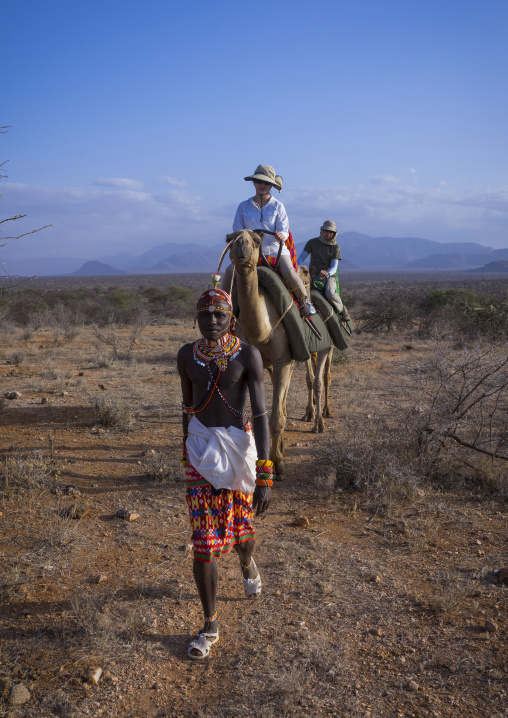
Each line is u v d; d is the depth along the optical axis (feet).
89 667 10.53
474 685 9.98
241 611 12.58
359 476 19.40
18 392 36.06
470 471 20.62
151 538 16.06
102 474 21.35
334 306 28.50
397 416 26.45
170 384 40.27
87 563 14.57
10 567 14.15
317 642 11.28
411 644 11.19
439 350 22.99
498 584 13.32
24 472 19.92
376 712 9.41
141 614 12.26
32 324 88.43
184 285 422.82
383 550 15.28
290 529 16.70
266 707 9.46
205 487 11.30
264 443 11.29
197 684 10.28
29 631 11.68
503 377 20.53
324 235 29.09
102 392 37.14
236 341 11.48
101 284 501.15
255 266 17.52
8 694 9.77
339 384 39.29
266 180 20.74
